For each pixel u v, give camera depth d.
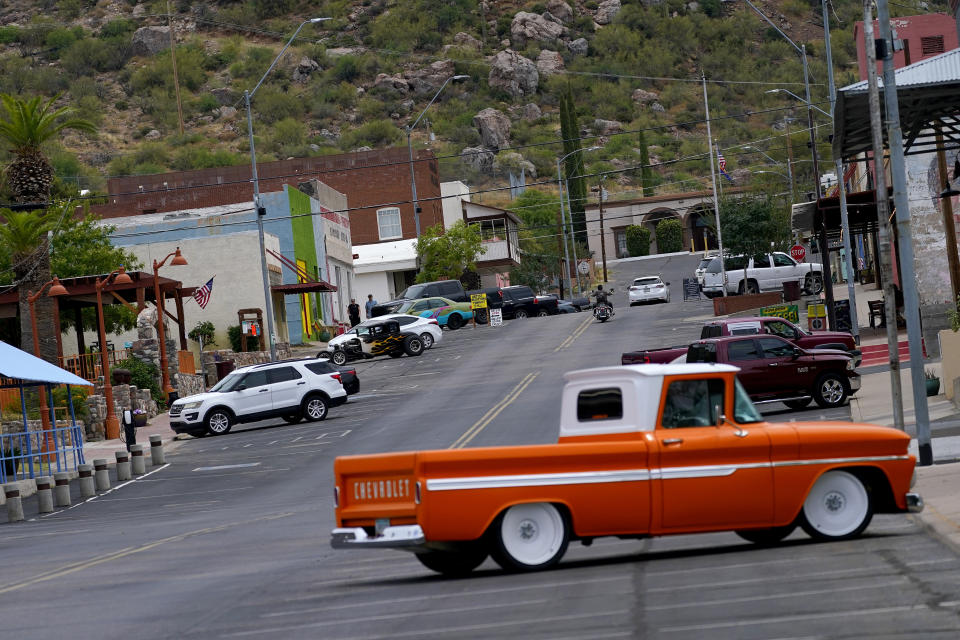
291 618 19.94
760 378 52.72
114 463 65.12
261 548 31.56
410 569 25.02
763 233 118.12
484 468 21.95
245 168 186.88
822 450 23.25
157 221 123.81
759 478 22.89
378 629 18.16
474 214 188.12
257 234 117.25
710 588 19.23
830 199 75.38
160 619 21.11
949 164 64.00
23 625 21.86
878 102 35.22
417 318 108.50
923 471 32.22
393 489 22.17
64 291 74.19
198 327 115.50
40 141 83.38
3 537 41.97
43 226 82.81
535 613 18.28
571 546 26.81
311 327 132.50
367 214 187.12
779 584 19.11
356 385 82.81
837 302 77.12
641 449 22.44
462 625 17.88
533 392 72.25
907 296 34.75
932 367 59.19
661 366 23.27
